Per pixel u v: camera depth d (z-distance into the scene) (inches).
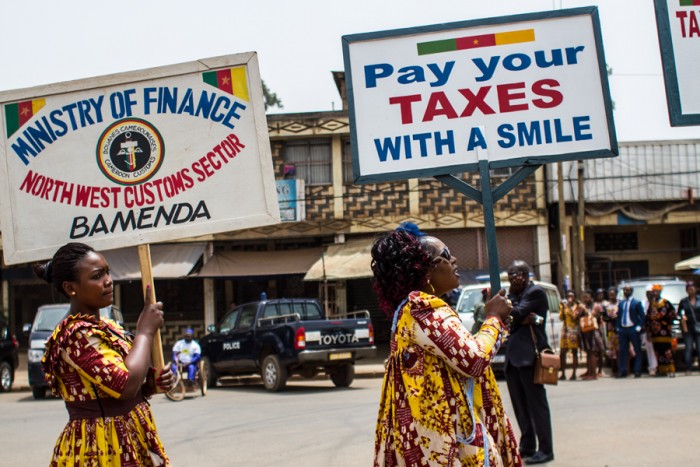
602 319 750.5
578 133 211.0
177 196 197.2
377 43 215.5
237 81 197.3
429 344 135.3
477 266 1026.1
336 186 1026.1
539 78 212.2
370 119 214.4
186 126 198.2
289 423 454.3
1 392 818.2
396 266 143.0
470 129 212.2
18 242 199.2
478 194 209.8
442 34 214.4
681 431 372.5
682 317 731.4
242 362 723.4
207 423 474.0
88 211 198.4
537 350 310.0
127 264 1002.1
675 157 1029.2
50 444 419.5
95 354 143.4
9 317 1078.4
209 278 987.3
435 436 133.6
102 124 199.6
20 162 200.7
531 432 320.2
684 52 222.4
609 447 338.0
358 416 469.7
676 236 1087.0
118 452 145.3
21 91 200.5
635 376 713.6
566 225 964.6
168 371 161.5
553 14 213.2
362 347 678.5
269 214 195.2
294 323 657.0
